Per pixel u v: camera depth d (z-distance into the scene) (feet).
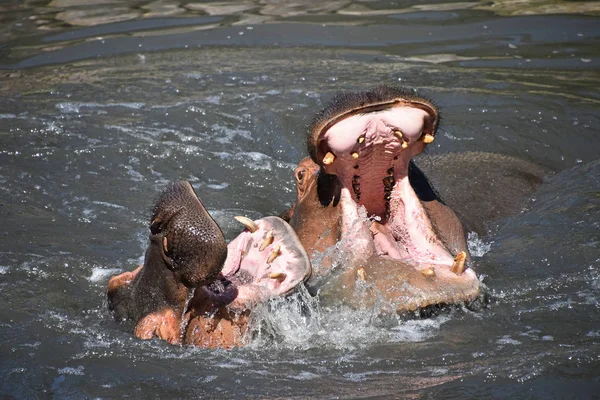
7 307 51.67
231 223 64.34
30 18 117.70
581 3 114.62
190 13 117.60
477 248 58.03
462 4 116.98
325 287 49.03
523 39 102.83
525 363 43.04
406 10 115.65
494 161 71.61
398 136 47.16
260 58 99.81
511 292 51.85
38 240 61.41
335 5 118.93
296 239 46.78
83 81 94.63
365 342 46.37
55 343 46.91
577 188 67.05
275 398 40.93
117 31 110.83
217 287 46.37
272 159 76.79
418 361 44.34
